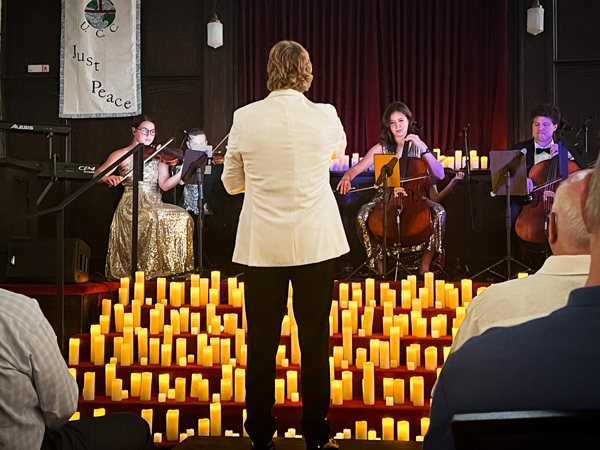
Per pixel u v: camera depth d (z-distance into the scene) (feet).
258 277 7.60
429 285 14.26
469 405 2.99
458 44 23.34
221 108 23.86
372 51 23.43
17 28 24.62
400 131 19.26
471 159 21.33
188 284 14.99
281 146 7.53
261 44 23.97
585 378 2.85
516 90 23.29
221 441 8.47
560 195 4.24
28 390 5.88
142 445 7.13
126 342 12.69
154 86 24.38
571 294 3.08
